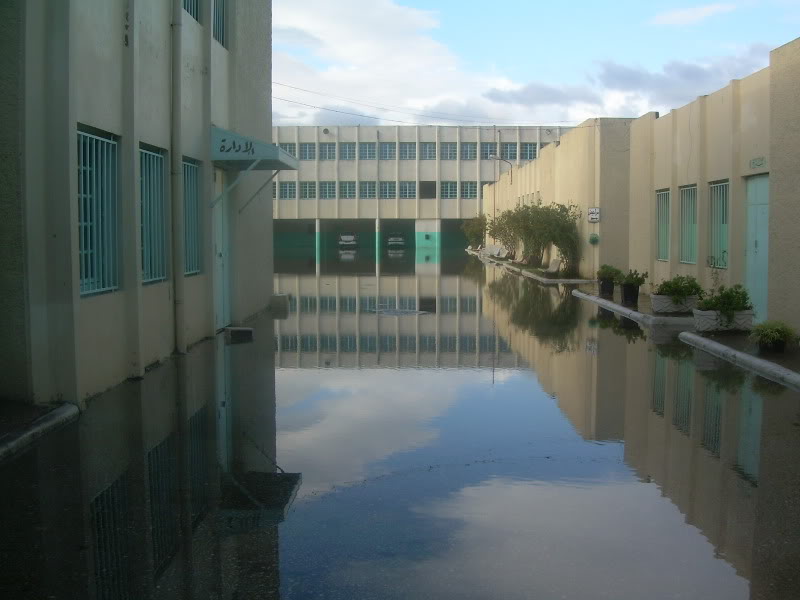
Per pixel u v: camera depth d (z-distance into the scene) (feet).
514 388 41.60
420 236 240.73
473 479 26.13
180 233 49.24
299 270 146.00
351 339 60.34
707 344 52.80
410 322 71.10
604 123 109.91
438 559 19.63
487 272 140.56
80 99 35.42
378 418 34.81
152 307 46.03
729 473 26.63
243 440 30.86
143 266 44.98
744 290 58.44
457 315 76.48
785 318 51.85
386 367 48.21
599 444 30.45
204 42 54.90
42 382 34.19
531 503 23.79
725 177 67.00
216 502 23.77
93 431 31.86
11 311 33.40
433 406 37.37
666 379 42.96
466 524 22.03
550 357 51.21
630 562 19.40
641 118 91.76
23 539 20.95
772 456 28.55
